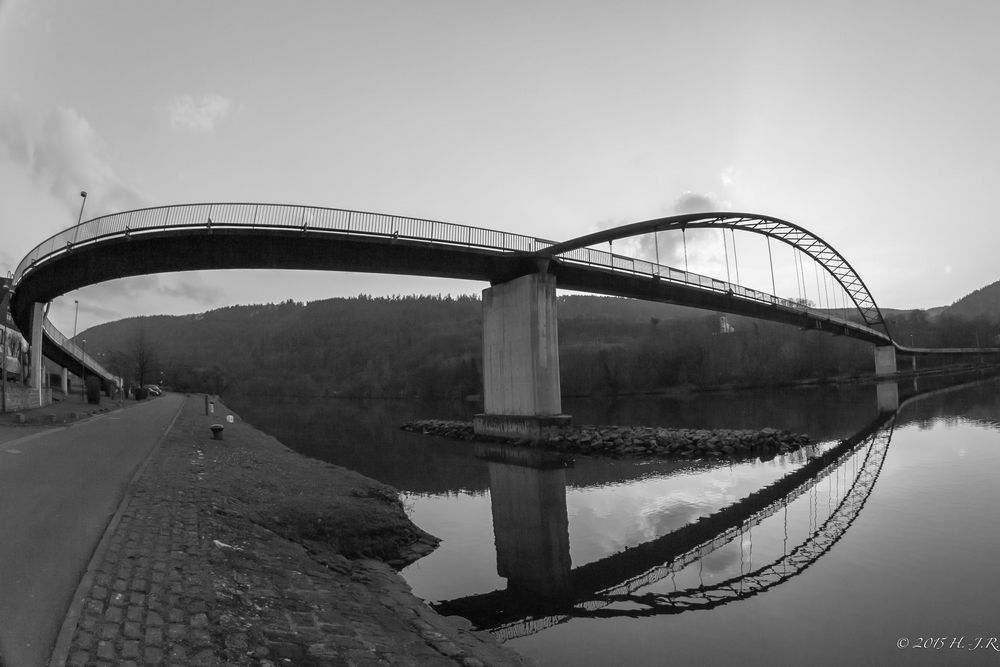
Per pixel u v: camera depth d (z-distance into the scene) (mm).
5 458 16766
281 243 39000
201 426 32500
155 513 11086
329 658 6871
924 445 34188
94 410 40562
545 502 23578
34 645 5770
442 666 7652
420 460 36531
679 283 59344
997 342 193375
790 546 15820
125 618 6617
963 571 13141
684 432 40906
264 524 12773
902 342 188375
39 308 44000
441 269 45031
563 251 47094
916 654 9273
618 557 15609
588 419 66375
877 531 16656
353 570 11836
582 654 9602
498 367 48562
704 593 12555
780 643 9867
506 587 13164
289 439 48625
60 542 8914
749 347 144125
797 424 51219
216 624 6934
